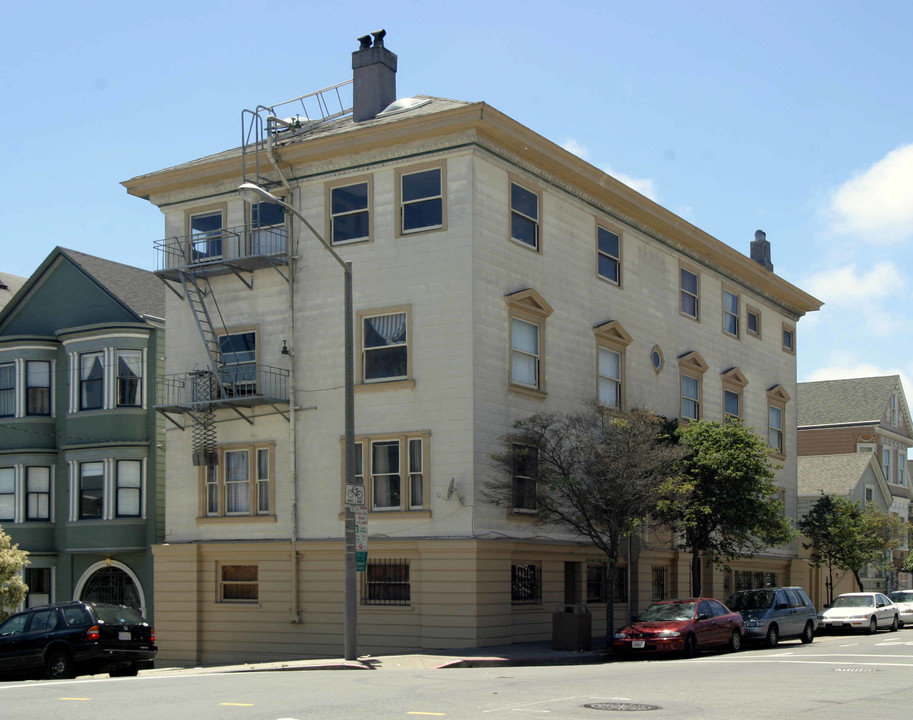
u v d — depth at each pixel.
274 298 31.89
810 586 50.75
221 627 31.69
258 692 16.23
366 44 32.91
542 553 30.55
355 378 29.98
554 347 31.84
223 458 32.31
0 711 13.75
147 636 23.09
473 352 28.31
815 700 15.39
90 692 16.45
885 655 25.56
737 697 15.68
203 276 32.91
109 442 36.00
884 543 48.94
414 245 29.52
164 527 35.72
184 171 33.25
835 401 69.94
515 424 29.02
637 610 35.53
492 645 27.83
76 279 38.38
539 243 31.61
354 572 23.09
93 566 36.62
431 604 28.03
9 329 39.44
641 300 37.00
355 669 22.30
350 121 32.75
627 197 35.41
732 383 43.19
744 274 44.88
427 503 28.52
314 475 30.50
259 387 31.69
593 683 17.86
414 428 28.94
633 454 28.11
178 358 33.47
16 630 22.84
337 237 30.86
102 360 36.62
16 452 37.44
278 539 30.94
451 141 29.16
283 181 31.05
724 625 27.27
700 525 33.44
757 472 33.31
